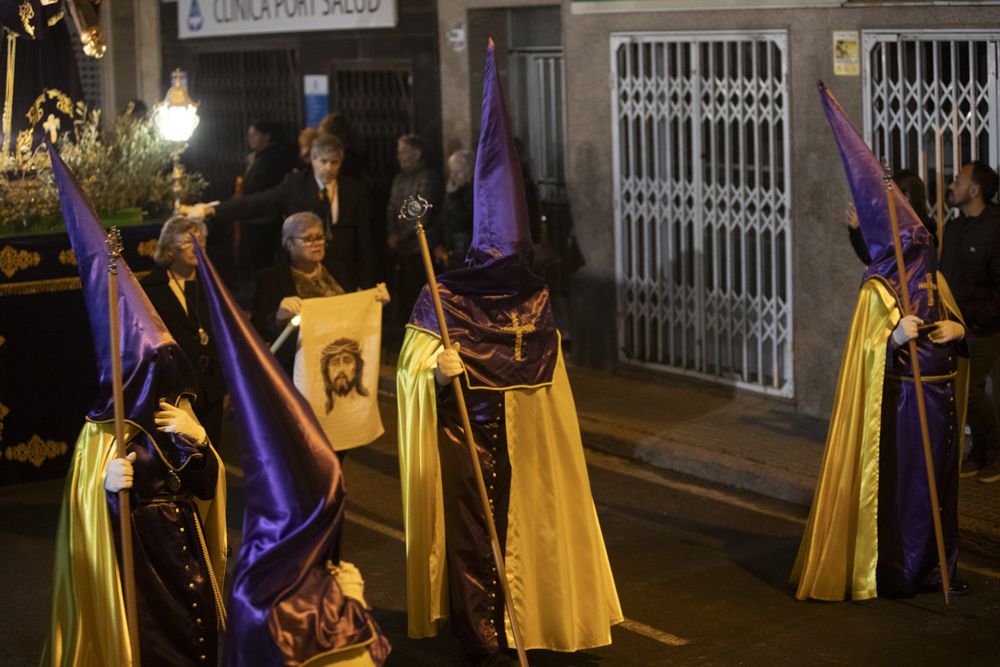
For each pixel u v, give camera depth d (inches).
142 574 221.6
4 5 370.6
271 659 181.3
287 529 184.2
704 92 422.3
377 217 549.3
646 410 422.0
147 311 221.1
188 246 309.0
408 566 253.4
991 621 272.5
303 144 483.5
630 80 441.7
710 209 427.2
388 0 520.1
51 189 373.7
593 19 447.2
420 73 518.9
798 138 394.3
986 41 349.4
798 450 375.6
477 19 493.0
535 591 253.1
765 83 404.5
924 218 332.2
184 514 225.5
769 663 255.8
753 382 424.5
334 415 326.3
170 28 667.4
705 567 307.6
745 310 422.0
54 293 373.4
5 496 369.7
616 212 454.0
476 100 497.7
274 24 585.6
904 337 272.7
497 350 251.1
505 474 251.1
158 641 223.1
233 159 639.1
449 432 250.2
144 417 219.1
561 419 256.4
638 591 294.5
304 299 323.9
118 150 405.4
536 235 424.8
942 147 361.7
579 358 478.9
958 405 291.3
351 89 555.5
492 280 251.6
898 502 282.2
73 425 381.7
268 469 184.2
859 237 319.9
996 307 330.3
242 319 186.4
